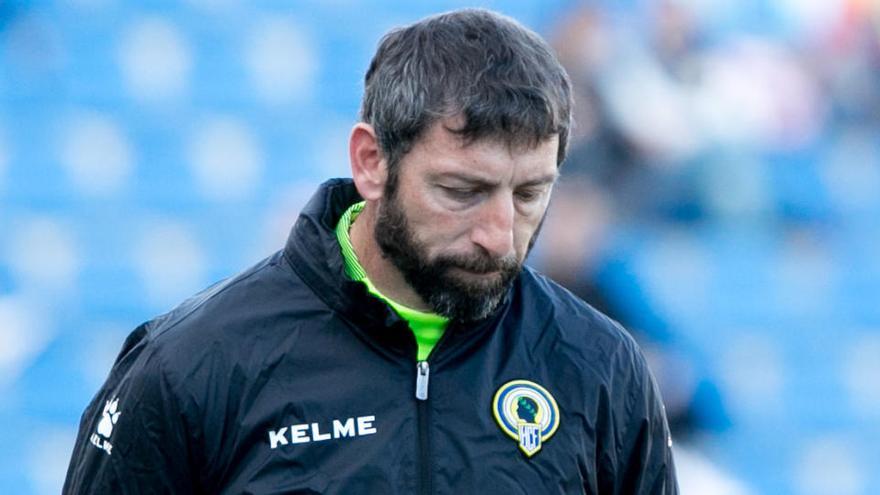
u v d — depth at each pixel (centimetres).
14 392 2586
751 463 2786
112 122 3092
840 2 3428
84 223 2895
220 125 3144
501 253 716
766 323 2956
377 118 737
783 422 2875
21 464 2467
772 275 3014
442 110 705
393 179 731
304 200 2917
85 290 2764
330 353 757
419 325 766
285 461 731
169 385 745
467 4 3425
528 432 755
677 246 2859
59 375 2617
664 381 2153
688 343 2698
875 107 3372
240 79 3244
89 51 3209
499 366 773
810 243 3162
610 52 2603
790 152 3247
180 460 745
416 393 752
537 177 718
